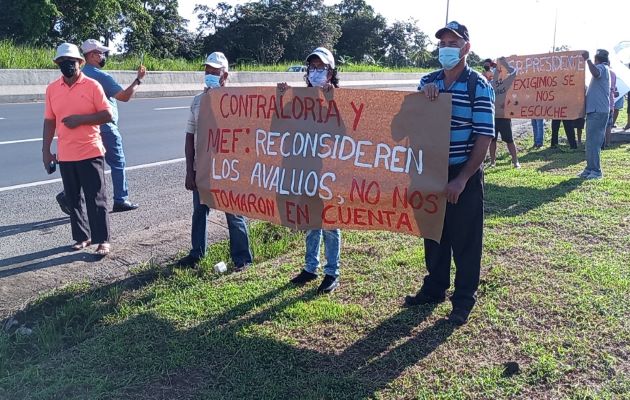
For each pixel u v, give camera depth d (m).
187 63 30.77
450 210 4.15
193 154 5.32
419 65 83.81
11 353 4.02
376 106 4.19
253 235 6.33
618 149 12.22
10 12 35.28
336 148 4.38
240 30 65.94
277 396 3.33
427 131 4.03
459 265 4.19
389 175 4.19
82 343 4.02
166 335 4.07
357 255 5.61
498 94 10.14
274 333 4.08
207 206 5.23
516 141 13.70
